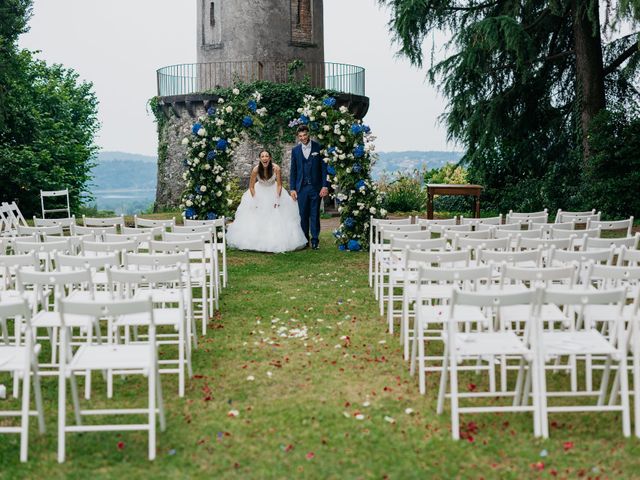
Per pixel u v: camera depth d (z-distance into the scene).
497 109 19.17
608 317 5.16
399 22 17.59
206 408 4.79
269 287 8.93
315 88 22.67
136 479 3.80
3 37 18.70
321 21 25.12
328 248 12.39
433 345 6.27
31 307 5.94
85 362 4.22
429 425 4.45
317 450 4.10
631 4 14.02
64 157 28.66
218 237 12.23
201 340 6.51
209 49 24.20
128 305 4.12
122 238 7.46
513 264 6.51
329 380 5.32
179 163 24.36
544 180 19.52
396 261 7.69
